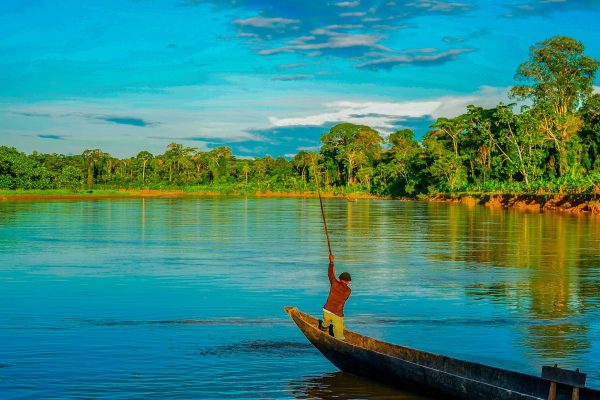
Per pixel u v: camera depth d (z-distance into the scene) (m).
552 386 8.73
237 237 39.75
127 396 10.32
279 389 10.80
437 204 108.50
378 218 62.66
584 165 105.19
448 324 15.52
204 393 10.52
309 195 173.88
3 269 24.67
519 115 109.31
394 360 10.62
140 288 20.45
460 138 139.38
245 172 193.75
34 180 141.88
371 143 189.88
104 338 13.95
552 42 116.25
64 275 23.17
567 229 47.16
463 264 26.92
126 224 51.00
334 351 11.66
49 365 11.95
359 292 19.98
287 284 21.41
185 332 14.55
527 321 15.87
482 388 9.46
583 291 20.23
